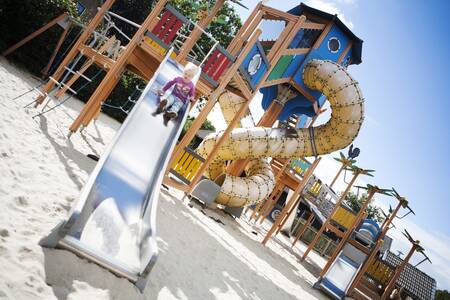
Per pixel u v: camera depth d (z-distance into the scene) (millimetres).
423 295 20797
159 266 5328
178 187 11234
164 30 9312
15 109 8430
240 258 9633
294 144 14219
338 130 13648
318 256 27531
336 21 15297
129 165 5574
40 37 18078
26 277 3156
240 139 14156
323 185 22328
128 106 23875
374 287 17500
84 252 3936
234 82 11336
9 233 3600
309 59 14828
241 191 14445
